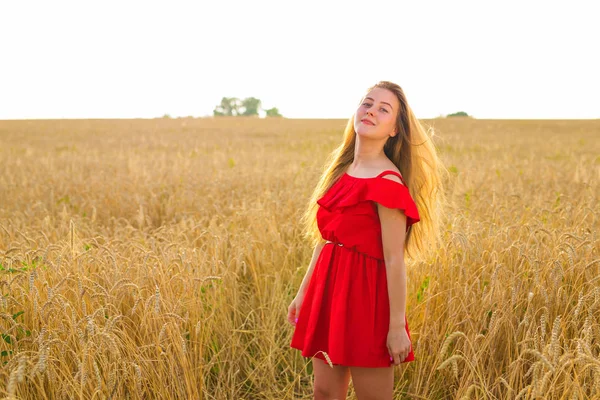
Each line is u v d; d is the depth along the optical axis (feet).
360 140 7.79
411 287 12.71
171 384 9.62
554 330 7.59
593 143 91.91
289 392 11.68
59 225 21.08
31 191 29.27
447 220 16.83
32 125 174.91
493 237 14.14
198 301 12.17
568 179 32.32
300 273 16.55
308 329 7.97
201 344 10.63
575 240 13.58
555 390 8.42
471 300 11.14
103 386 8.80
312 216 9.41
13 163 48.52
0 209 24.48
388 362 7.53
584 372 8.63
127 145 87.04
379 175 7.34
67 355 9.41
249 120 229.25
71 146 83.41
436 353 10.70
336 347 7.45
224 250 16.61
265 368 11.88
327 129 149.28
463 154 63.77
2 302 9.68
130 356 9.49
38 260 12.48
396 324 7.31
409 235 8.40
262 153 61.77
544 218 18.54
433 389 10.69
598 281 11.19
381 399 7.78
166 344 9.92
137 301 9.95
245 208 21.85
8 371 8.27
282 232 19.58
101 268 12.61
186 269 12.37
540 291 10.91
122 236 17.94
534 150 73.41
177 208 24.86
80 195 28.17
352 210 7.48
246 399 11.51
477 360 9.09
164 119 239.71
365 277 7.54
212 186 29.09
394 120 7.72
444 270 12.55
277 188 29.07
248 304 14.69
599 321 10.52
